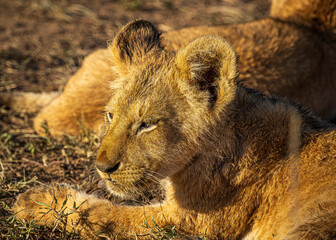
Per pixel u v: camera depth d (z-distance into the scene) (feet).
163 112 21.94
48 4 65.16
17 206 25.30
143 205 25.23
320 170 22.29
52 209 24.04
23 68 49.60
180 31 37.68
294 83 35.58
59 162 32.83
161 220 23.95
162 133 21.97
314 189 21.91
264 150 23.40
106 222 24.06
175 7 64.54
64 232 23.66
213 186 23.32
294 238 20.58
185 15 61.36
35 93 43.75
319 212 21.12
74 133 37.22
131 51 25.70
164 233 22.91
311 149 23.04
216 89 22.25
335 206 20.80
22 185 29.09
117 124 22.07
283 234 21.79
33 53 52.54
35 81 46.98
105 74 36.06
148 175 22.20
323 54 37.83
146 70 23.03
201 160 23.30
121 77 25.43
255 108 24.00
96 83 36.19
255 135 23.53
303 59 36.37
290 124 23.72
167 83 22.41
